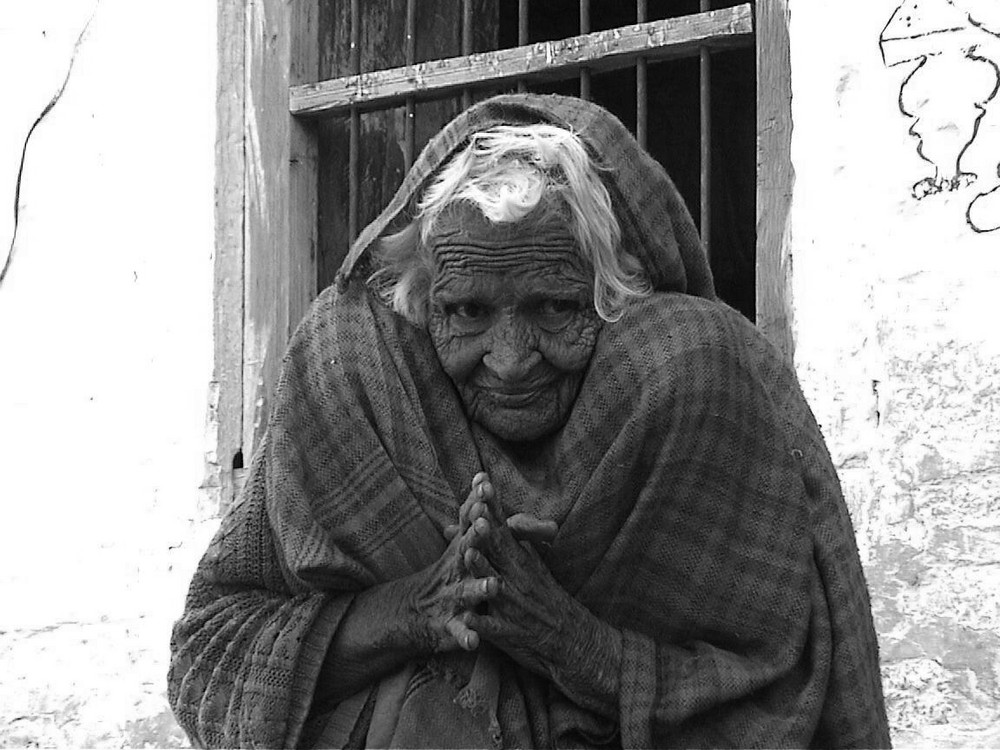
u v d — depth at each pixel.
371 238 3.21
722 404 3.11
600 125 3.19
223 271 5.72
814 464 3.21
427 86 5.55
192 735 3.18
